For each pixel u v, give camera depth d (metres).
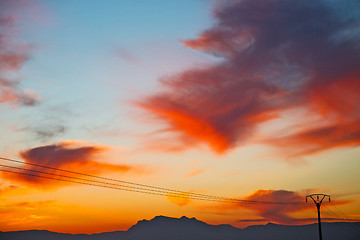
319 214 95.81
